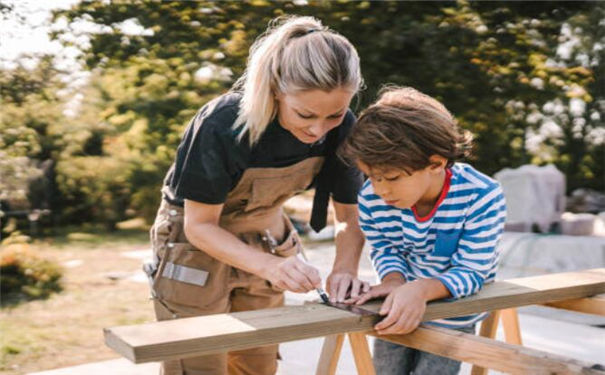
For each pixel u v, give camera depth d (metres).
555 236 4.62
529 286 1.60
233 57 7.39
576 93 8.05
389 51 7.14
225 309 1.77
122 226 9.23
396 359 1.90
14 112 7.68
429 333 1.35
